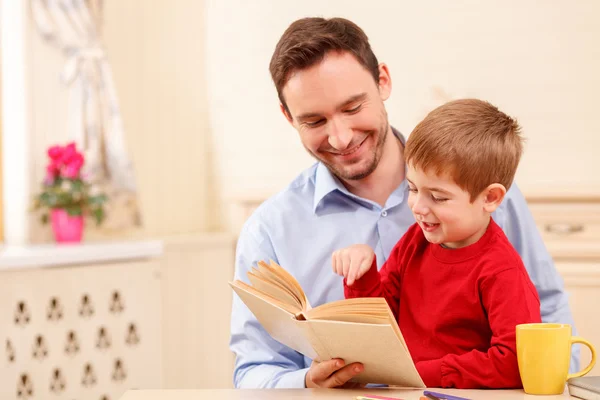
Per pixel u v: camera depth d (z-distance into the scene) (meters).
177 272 3.50
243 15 3.91
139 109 3.77
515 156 1.39
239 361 1.74
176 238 3.61
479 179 1.34
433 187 1.35
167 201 3.90
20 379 2.86
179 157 3.95
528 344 1.25
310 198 1.82
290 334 1.35
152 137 3.83
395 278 1.55
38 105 3.38
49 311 2.94
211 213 4.09
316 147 1.62
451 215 1.36
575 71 3.52
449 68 3.64
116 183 3.55
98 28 3.54
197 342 3.56
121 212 3.58
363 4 3.71
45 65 3.40
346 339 1.23
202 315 3.59
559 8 3.53
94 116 3.49
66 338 2.98
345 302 1.25
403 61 3.69
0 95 3.40
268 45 3.87
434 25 3.65
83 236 3.48
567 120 3.54
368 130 1.59
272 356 1.73
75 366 3.00
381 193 1.77
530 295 1.35
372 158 1.63
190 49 3.97
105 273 3.10
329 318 1.23
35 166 3.37
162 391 1.37
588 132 3.52
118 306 3.14
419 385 1.27
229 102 3.97
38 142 3.38
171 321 3.47
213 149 4.05
